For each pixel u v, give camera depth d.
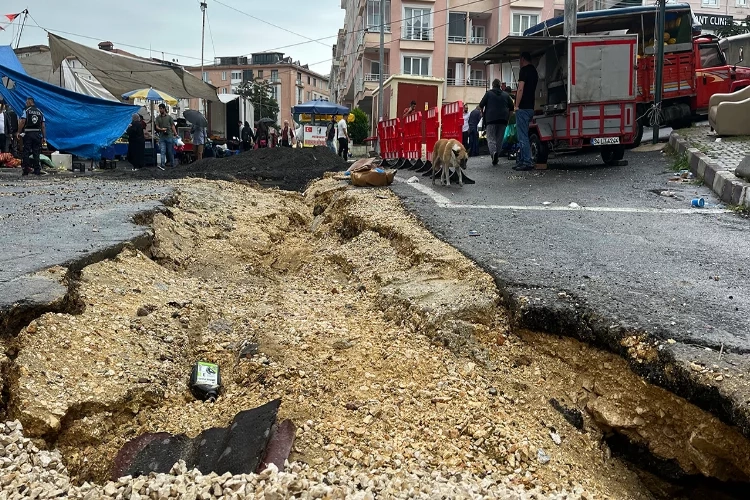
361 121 42.94
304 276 7.08
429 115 13.19
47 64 24.66
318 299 5.86
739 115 13.59
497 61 16.12
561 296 4.45
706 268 5.42
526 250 5.95
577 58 12.95
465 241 6.34
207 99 28.39
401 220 7.62
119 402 3.46
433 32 41.34
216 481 2.77
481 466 3.27
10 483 2.74
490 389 3.91
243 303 5.46
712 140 13.63
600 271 5.20
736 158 11.40
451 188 10.81
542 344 4.30
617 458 3.74
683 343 3.60
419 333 4.57
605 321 3.96
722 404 3.10
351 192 10.17
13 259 4.95
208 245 7.59
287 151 19.73
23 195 10.10
